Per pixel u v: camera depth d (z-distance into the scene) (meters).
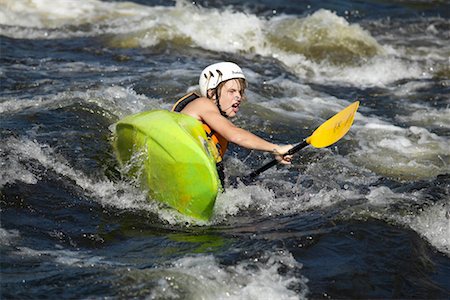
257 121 27.91
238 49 36.38
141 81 30.45
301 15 43.06
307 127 27.80
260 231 19.70
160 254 18.33
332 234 19.66
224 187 21.47
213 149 21.00
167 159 20.16
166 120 20.72
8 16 37.75
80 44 35.34
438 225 20.48
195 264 17.84
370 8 44.88
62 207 20.31
